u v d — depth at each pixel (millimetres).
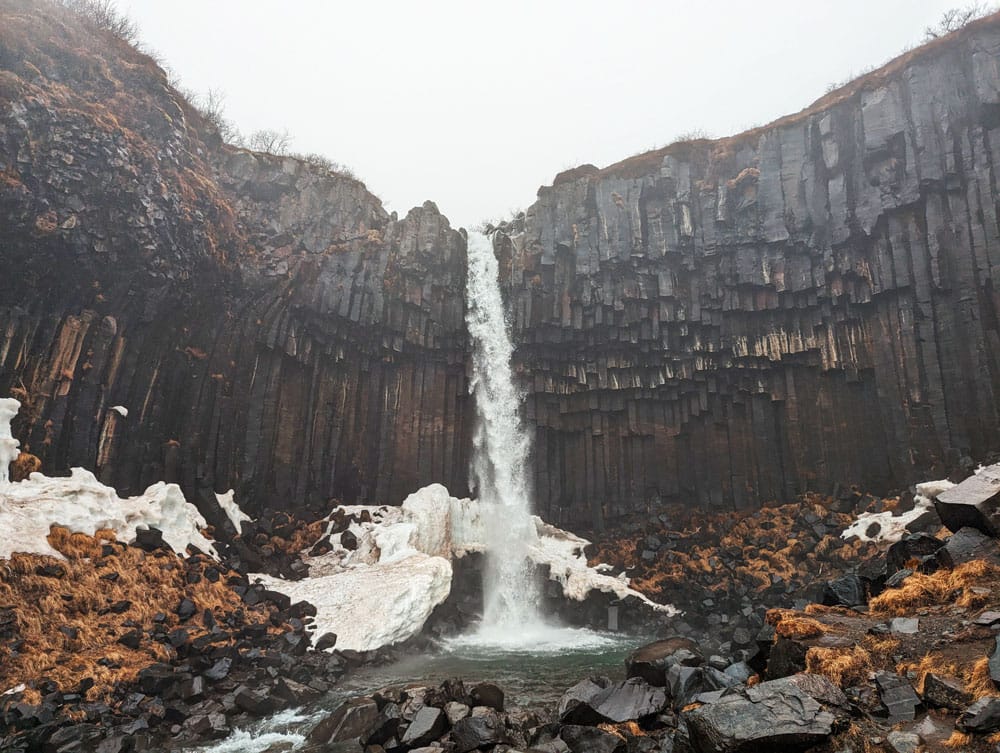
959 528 9484
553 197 32188
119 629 14117
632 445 30094
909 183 24969
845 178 26844
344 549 23016
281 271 26969
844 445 25641
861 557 21375
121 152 20734
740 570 23219
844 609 9023
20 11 20766
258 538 22500
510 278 31641
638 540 27203
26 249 18219
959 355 23031
